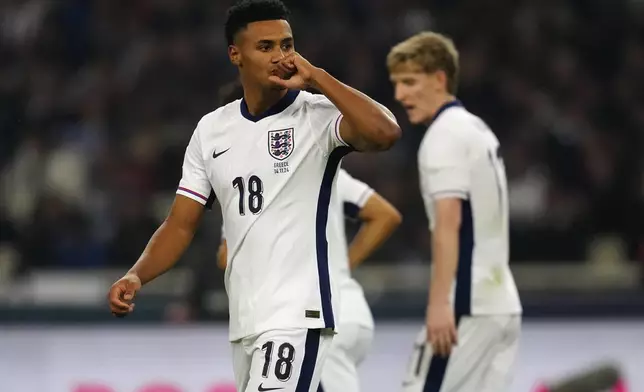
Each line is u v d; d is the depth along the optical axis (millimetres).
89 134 38875
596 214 35812
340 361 17469
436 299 16812
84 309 26750
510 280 17828
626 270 31562
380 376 26672
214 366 26500
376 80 41594
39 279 31062
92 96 40719
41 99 40469
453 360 17422
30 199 35875
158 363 26453
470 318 17344
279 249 13477
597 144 39375
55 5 44250
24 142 38312
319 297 13453
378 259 31438
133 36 43688
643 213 35812
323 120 13516
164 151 36688
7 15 44469
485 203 17391
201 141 14141
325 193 13602
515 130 40219
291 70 13172
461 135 17344
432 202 17516
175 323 26781
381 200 19203
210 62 42000
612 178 37531
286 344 13297
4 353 26453
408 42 18188
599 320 27391
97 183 36281
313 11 44094
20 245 31969
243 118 13844
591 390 26797
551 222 33688
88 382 26359
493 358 17562
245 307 13641
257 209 13547
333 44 42125
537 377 26922
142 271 14164
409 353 26859
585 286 31078
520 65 43312
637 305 27578
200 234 29297
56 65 43062
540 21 44688
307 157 13508
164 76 41406
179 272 29344
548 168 38344
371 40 42906
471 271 17344
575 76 43344
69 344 26516
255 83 13547
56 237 32406
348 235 29938
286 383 13258
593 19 45250
